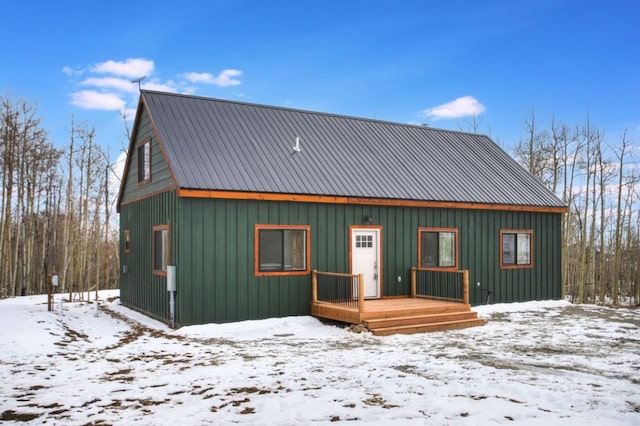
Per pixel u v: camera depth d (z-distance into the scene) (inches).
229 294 510.9
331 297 559.8
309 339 451.2
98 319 583.2
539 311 649.0
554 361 353.4
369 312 492.1
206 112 629.9
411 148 733.9
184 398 252.7
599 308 684.7
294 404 232.1
